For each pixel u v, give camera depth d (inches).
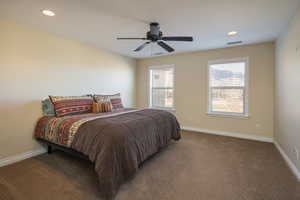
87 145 74.5
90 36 120.6
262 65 134.1
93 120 86.8
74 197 65.2
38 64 106.1
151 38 95.7
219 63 153.0
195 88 166.9
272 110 132.0
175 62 177.6
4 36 90.2
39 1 72.8
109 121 84.8
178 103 177.6
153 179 78.3
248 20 91.4
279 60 114.3
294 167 84.0
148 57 193.3
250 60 138.4
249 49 138.3
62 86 121.0
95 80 148.5
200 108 165.0
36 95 105.3
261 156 104.7
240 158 101.8
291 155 88.7
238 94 147.3
